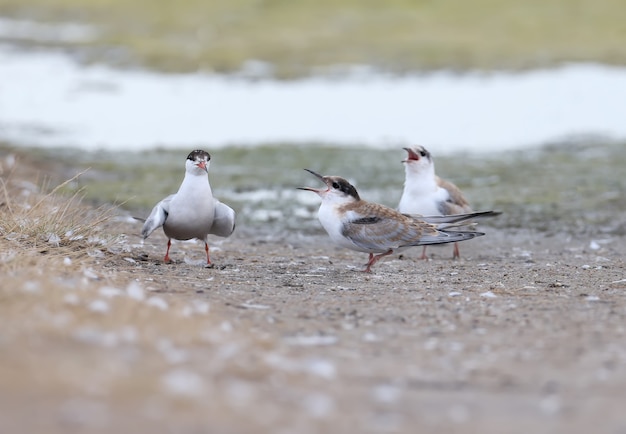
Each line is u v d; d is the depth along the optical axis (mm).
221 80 36906
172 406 6762
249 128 28688
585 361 8414
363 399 7344
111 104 32344
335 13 50906
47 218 13148
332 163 23875
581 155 25219
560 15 49594
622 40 44281
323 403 7137
